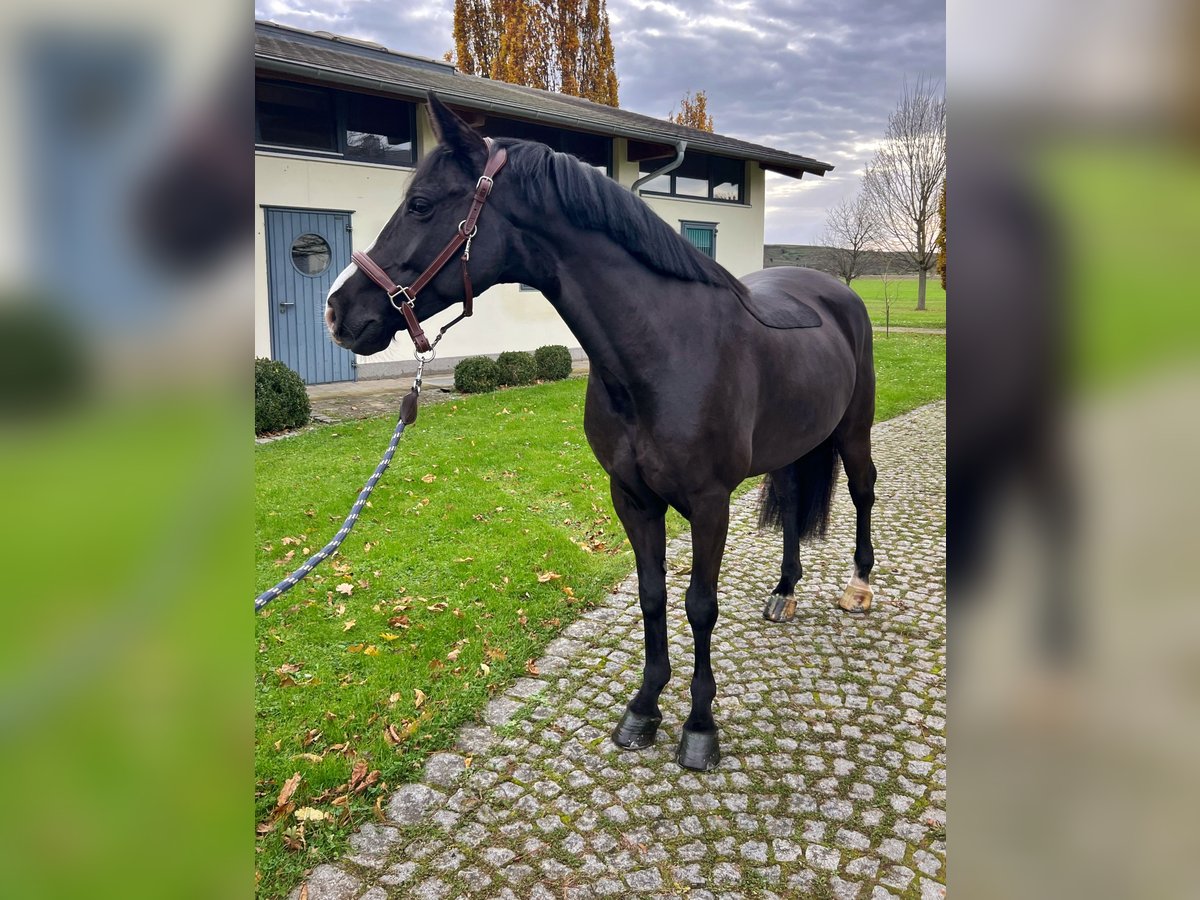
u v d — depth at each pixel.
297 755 2.25
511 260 1.89
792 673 2.81
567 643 3.00
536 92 13.85
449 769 2.25
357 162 8.83
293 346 8.68
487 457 5.65
